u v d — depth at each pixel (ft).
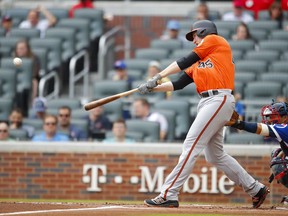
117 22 241.55
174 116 176.96
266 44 209.87
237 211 106.11
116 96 111.14
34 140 167.94
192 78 113.70
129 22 241.55
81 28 225.15
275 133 109.50
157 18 241.96
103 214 98.68
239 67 199.21
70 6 256.73
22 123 181.47
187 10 242.99
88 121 176.55
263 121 113.09
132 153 154.10
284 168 113.91
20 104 201.57
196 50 108.99
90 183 155.02
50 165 156.15
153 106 189.57
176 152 153.17
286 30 216.74
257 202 113.91
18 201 132.46
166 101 181.57
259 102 178.29
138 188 153.79
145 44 238.89
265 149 152.35
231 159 113.29
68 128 171.83
